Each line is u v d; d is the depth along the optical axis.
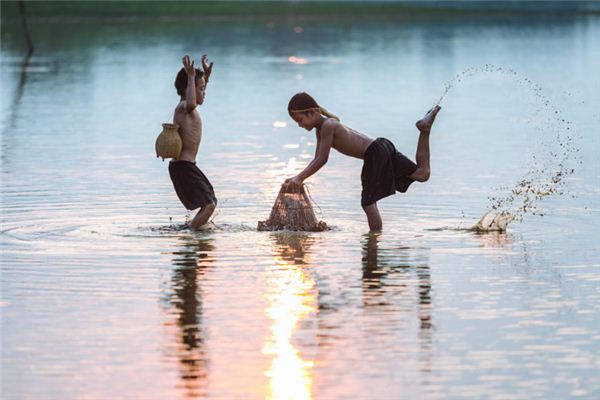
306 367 15.34
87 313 18.00
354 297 18.88
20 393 14.48
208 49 95.19
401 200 28.53
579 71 71.31
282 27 128.25
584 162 35.12
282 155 37.84
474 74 71.31
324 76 71.00
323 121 25.22
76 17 139.75
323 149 25.16
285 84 65.81
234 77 70.81
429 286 19.62
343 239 23.83
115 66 79.12
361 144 25.09
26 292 19.31
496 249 22.72
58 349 16.19
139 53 90.56
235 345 16.31
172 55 88.38
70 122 48.66
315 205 28.05
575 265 21.20
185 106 25.36
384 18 148.12
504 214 26.42
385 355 15.82
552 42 101.44
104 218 26.25
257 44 101.44
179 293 19.20
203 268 21.05
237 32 118.31
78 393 14.46
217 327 17.19
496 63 78.88
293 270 20.86
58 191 30.19
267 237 24.05
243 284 19.80
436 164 35.19
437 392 14.42
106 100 58.09
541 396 14.29
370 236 24.16
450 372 15.14
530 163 35.16
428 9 160.50
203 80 26.19
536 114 49.84
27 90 63.50
